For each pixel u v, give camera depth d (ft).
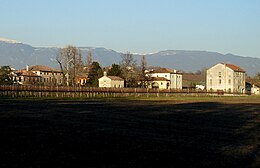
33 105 195.11
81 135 93.40
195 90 467.52
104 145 80.53
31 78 579.07
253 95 533.14
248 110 205.77
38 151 71.05
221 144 88.38
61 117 135.44
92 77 522.47
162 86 623.77
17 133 92.53
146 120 138.41
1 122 114.73
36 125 109.70
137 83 510.58
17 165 59.72
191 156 72.64
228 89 556.92
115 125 118.32
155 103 254.88
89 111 166.91
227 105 249.75
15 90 303.89
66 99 280.72
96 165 62.08
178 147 82.12
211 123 136.46
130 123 125.90
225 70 579.07
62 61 465.47
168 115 162.91
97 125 115.85
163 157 70.54
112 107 200.34
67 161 63.87
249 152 78.64
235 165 66.13
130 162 65.21
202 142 90.53
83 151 72.95
